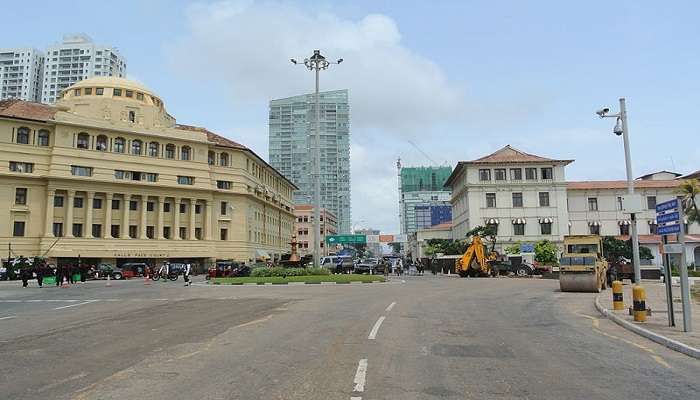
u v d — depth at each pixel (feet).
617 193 219.20
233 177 253.24
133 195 223.51
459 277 154.71
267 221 295.48
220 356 29.73
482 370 26.40
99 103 222.89
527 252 209.46
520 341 35.47
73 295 85.51
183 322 45.62
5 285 129.29
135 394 21.62
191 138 239.91
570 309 57.06
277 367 26.78
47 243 200.13
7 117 199.62
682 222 38.11
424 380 24.20
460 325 43.16
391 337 36.55
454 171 238.48
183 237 236.84
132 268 190.19
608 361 29.01
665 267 41.39
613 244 179.42
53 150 206.18
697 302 61.87
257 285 104.68
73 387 22.89
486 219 216.33
